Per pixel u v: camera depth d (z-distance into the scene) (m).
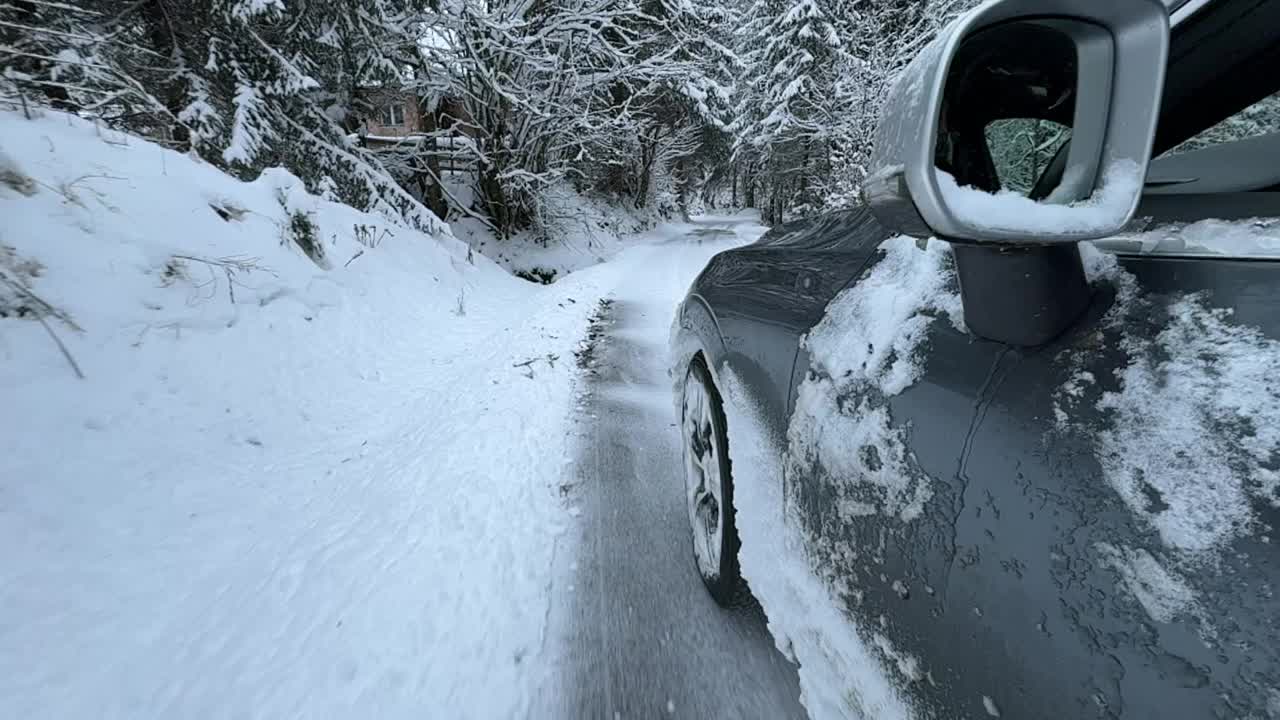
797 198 27.34
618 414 3.95
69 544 2.37
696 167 41.00
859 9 22.59
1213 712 0.57
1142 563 0.66
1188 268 0.78
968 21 0.74
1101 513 0.71
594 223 24.61
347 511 2.84
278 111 10.45
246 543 2.68
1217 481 0.63
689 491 2.38
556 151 20.36
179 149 8.76
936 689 0.88
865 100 16.61
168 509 2.76
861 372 1.23
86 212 3.74
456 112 18.89
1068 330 0.86
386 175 12.01
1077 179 0.77
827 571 1.23
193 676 1.82
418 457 3.36
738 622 1.99
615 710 1.64
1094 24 0.74
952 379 0.99
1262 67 1.03
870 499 1.10
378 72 13.42
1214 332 0.71
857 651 1.08
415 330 6.27
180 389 3.45
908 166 0.74
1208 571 0.61
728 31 27.84
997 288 0.89
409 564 2.31
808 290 1.65
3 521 2.31
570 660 1.82
